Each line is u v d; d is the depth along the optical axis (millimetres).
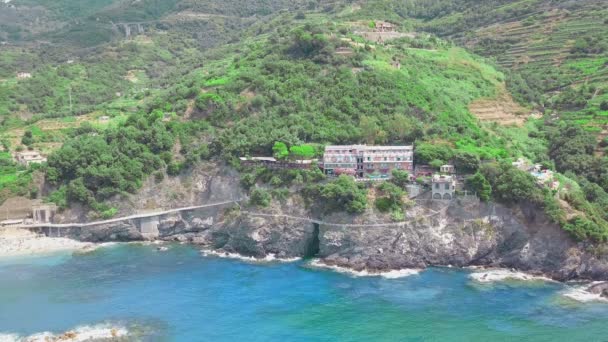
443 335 130500
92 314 144125
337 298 150500
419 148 185375
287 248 182250
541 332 131000
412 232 171625
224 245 192750
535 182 170625
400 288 156000
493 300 147625
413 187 176250
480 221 171750
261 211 186875
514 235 169875
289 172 189000
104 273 171625
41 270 174875
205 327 136500
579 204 168875
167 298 152750
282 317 140750
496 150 190875
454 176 177625
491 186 173125
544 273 163375
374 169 185375
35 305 149875
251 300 150500
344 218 175875
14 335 133625
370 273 167250
